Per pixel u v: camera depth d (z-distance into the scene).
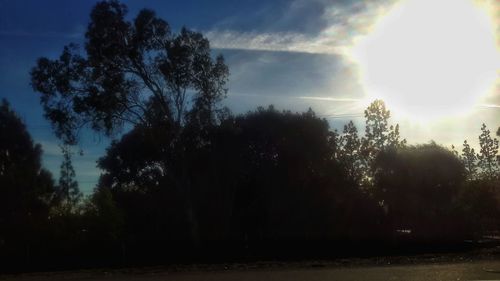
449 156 41.88
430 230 39.78
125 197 44.62
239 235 38.31
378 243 38.59
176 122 38.09
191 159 38.75
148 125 37.66
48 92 36.44
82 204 32.97
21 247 30.80
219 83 38.62
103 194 33.19
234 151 40.19
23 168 36.72
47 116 36.66
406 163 41.28
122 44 36.56
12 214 32.47
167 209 39.66
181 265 28.48
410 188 40.81
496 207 43.06
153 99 37.69
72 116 36.88
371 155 44.34
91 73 36.81
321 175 41.97
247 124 41.97
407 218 40.62
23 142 42.56
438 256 31.34
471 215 41.25
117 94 36.72
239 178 40.62
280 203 40.25
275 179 40.78
